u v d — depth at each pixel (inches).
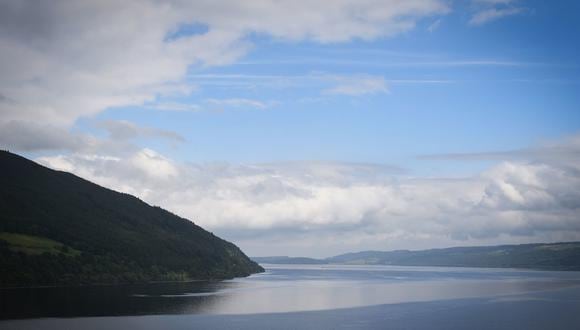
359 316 5108.3
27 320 4628.4
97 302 5890.8
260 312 5354.3
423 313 5315.0
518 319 4891.7
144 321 4694.9
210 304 5994.1
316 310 5546.3
